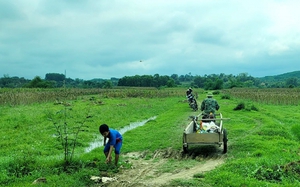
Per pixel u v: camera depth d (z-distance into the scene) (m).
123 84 125.31
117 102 36.47
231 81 106.00
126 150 12.81
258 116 20.98
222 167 8.89
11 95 31.97
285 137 13.87
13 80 112.00
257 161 8.93
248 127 16.58
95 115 23.23
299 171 8.12
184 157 11.54
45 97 35.06
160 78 126.38
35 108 27.06
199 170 9.30
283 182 7.44
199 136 11.13
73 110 25.50
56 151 12.94
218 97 48.16
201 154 11.57
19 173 8.73
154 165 10.30
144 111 28.34
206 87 95.88
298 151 10.93
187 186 7.43
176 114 24.78
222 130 11.77
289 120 20.00
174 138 14.55
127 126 20.59
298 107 29.95
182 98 48.53
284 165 8.39
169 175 8.87
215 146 12.59
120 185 7.67
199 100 43.94
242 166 8.66
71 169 9.07
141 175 8.92
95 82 113.75
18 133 16.14
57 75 132.25
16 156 10.74
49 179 8.05
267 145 11.62
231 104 33.09
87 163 9.66
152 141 14.27
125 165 10.00
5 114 22.48
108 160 9.31
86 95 53.19
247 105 27.20
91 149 13.64
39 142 14.17
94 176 8.28
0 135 15.64
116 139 9.71
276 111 25.56
